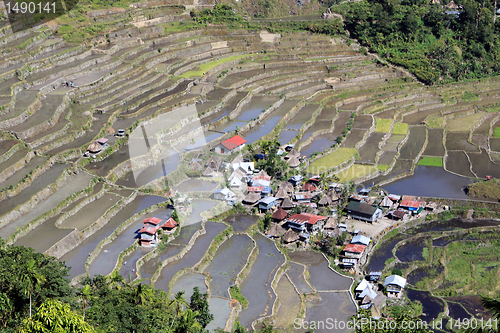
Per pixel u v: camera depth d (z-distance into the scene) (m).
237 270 67.12
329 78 143.75
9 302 39.25
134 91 118.50
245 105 123.94
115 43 139.12
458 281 72.62
